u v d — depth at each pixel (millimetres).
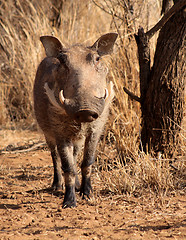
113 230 12445
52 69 16984
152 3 25516
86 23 35500
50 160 23156
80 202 15797
